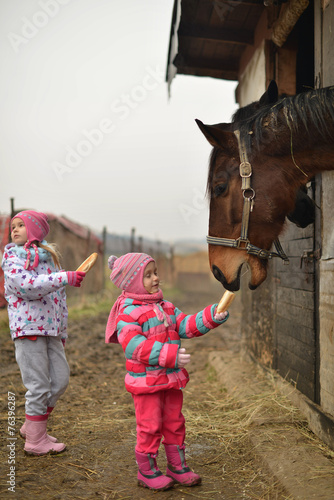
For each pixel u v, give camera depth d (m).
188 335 2.37
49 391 2.74
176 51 4.11
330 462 2.38
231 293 2.29
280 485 2.22
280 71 4.26
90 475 2.45
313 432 2.86
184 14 4.39
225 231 2.45
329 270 2.73
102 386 4.39
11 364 5.23
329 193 2.74
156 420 2.22
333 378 2.67
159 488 2.24
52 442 2.78
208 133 2.37
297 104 2.36
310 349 3.14
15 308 2.69
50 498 2.17
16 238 2.76
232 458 2.67
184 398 3.96
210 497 2.19
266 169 2.39
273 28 3.79
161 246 24.84
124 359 5.75
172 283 24.95
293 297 3.48
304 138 2.34
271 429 2.91
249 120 2.48
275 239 2.50
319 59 2.84
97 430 3.15
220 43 4.95
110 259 2.38
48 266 2.81
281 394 3.50
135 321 2.25
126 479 2.40
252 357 4.67
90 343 6.83
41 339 2.70
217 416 3.37
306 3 3.15
